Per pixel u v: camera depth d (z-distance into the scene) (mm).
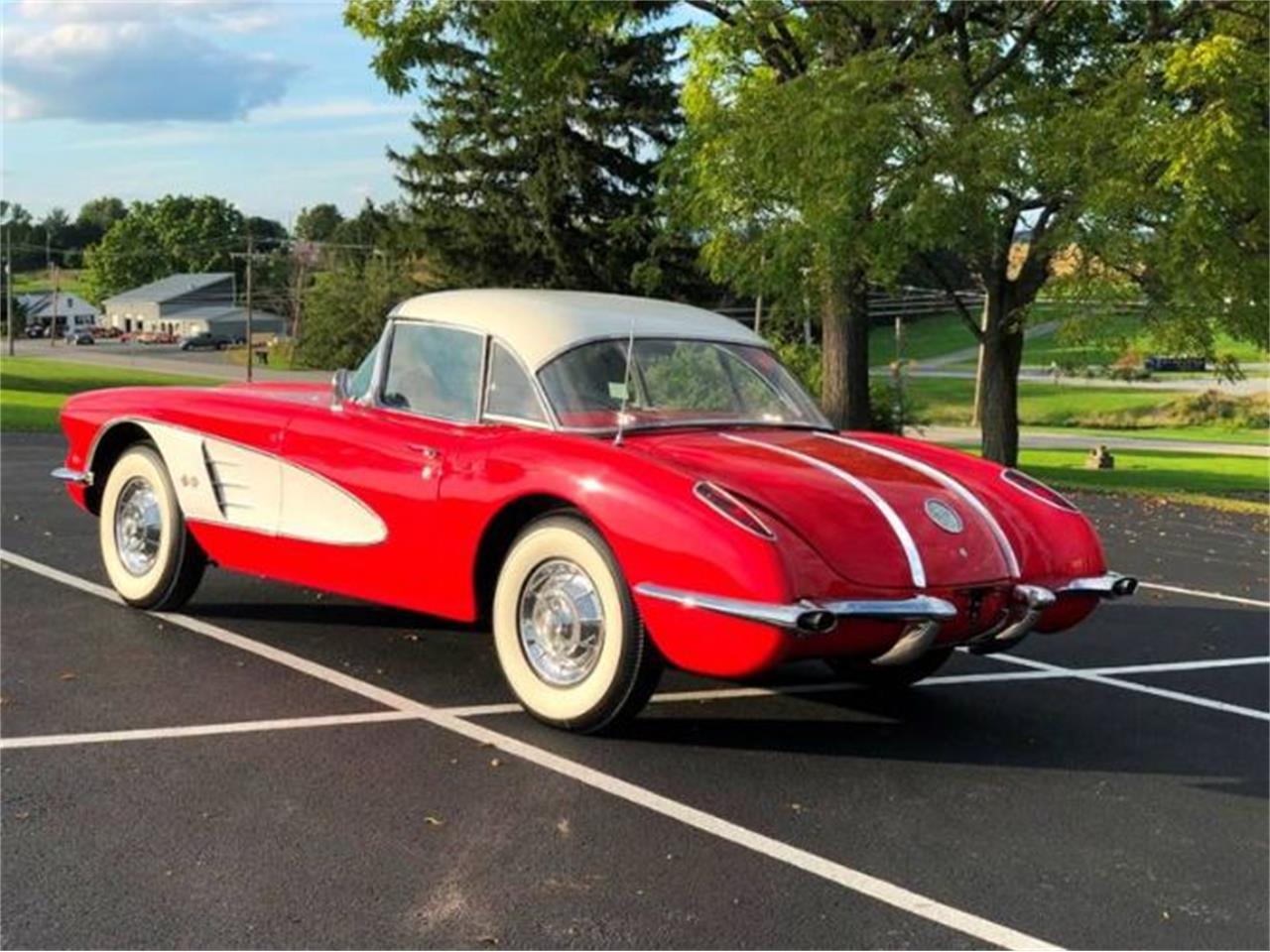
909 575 4449
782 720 5238
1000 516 4957
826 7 17844
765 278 17234
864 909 3457
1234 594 9008
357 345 74125
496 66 20844
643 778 4414
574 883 3541
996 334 19094
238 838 3764
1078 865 3840
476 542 4980
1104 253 15438
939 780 4570
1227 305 15656
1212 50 14367
